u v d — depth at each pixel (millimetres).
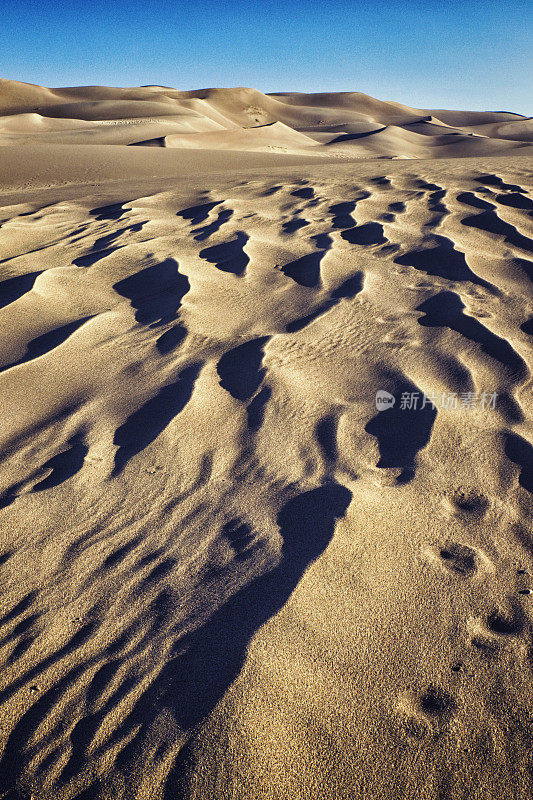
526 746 1114
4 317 3186
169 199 6359
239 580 1497
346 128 50438
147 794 1029
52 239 4891
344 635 1324
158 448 2094
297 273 3855
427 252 4152
